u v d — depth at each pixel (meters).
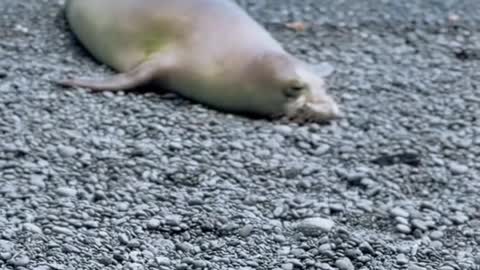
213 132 8.80
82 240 6.92
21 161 7.98
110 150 8.29
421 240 7.34
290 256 6.96
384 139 8.98
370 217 7.61
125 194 7.63
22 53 10.12
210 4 9.71
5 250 6.68
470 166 8.59
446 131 9.25
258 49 9.31
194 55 9.40
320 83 9.38
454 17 12.18
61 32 10.75
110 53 9.99
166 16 9.61
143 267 6.68
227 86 9.24
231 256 6.92
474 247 7.30
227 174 8.08
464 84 10.37
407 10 12.32
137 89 9.49
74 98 9.16
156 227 7.21
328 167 8.38
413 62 10.85
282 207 7.64
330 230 7.33
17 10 11.20
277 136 8.84
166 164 8.15
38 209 7.29
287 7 12.18
